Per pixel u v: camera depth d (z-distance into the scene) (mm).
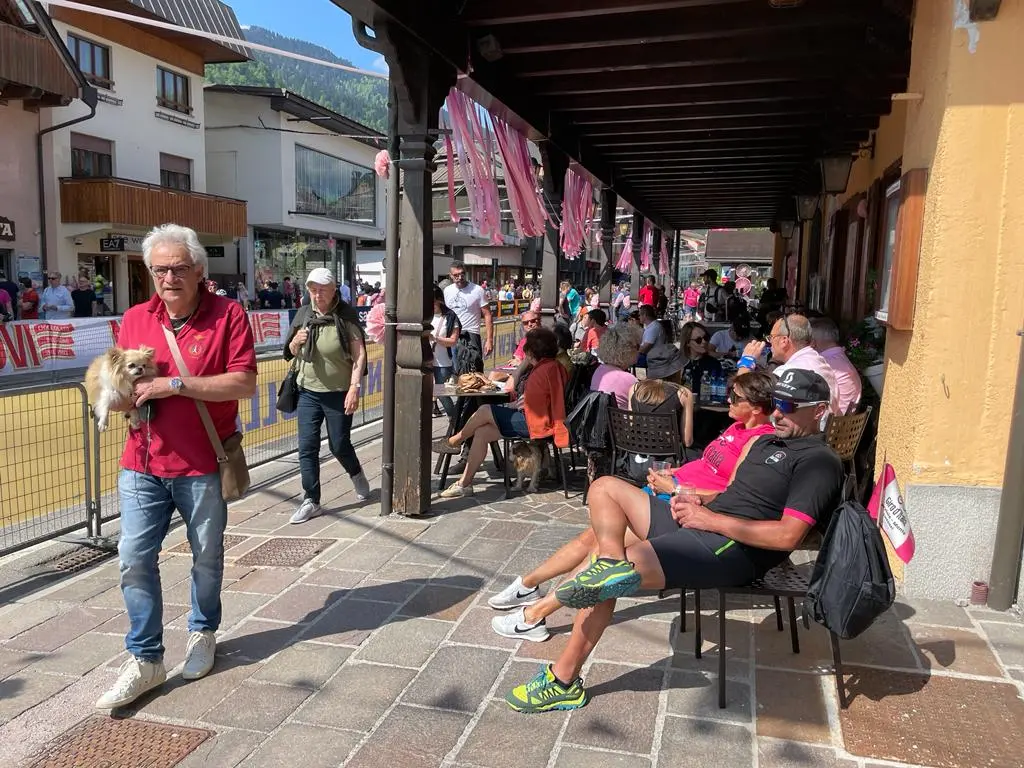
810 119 7777
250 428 7000
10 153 18875
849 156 7504
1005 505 3633
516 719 2859
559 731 2779
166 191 22141
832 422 4426
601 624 2842
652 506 3096
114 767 2607
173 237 2953
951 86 3486
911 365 3883
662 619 3682
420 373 5094
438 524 5098
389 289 5211
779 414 3012
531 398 5527
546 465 6086
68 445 4953
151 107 23062
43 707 2982
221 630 3605
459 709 2934
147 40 22672
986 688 3035
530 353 5590
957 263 3586
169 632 3590
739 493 2939
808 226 12188
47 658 3359
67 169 20375
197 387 2961
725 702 2928
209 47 24219
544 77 6602
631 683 3094
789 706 2916
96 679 3189
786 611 3750
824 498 2789
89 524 4820
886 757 2609
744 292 30078
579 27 5344
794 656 3299
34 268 19547
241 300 25031
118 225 20484
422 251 4988
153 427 3021
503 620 3523
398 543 4738
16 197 19047
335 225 32281
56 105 18750
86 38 20688
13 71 16594
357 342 5262
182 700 3020
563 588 2629
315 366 5215
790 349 4895
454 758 2637
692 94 6945
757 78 6188
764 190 13258
